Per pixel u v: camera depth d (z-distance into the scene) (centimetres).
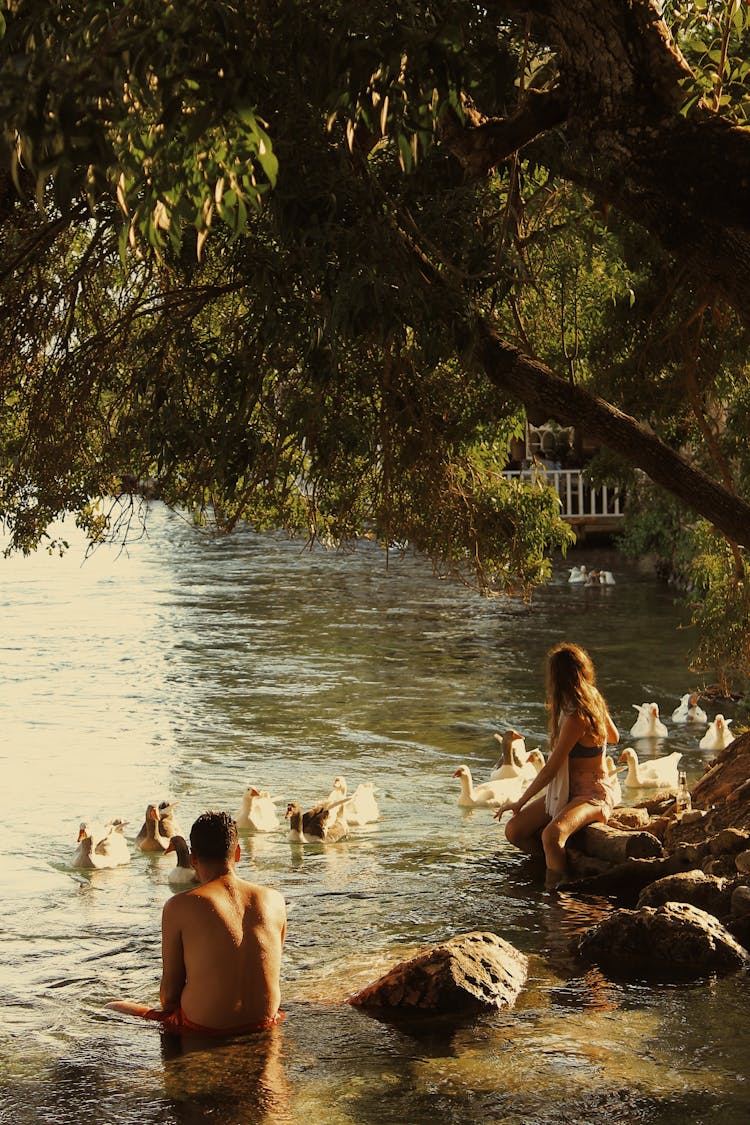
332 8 534
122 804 1295
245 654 2417
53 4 403
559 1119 568
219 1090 606
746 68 624
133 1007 715
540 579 1290
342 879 995
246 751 1574
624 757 1381
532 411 787
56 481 1136
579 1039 662
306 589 3534
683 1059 633
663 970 768
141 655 2409
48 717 1806
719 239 496
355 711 1844
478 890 958
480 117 665
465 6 492
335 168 689
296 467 1088
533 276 988
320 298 766
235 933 689
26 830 1184
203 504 1088
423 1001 708
